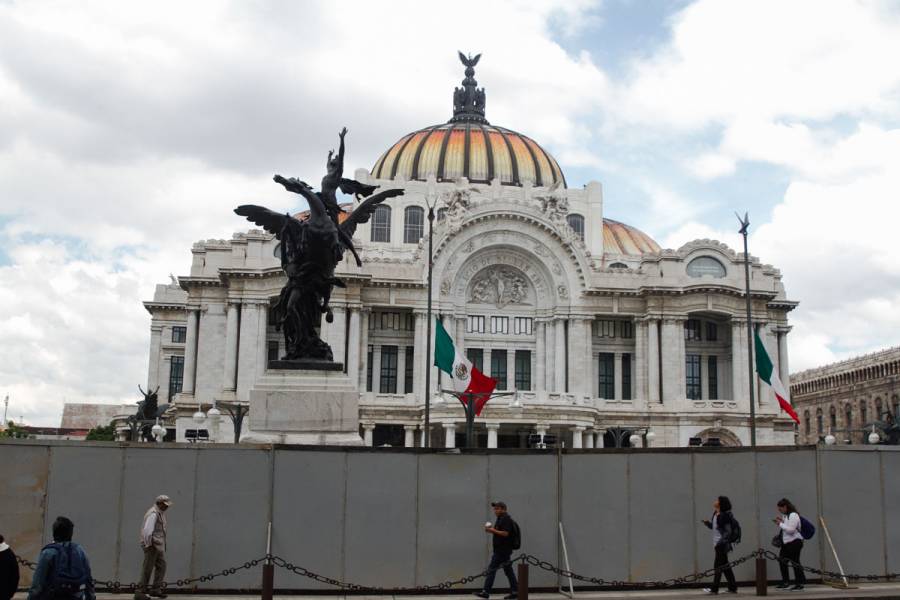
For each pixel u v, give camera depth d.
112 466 28.22
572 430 87.00
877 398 135.62
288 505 28.53
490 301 100.81
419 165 113.75
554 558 29.42
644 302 99.62
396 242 107.12
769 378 71.62
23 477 27.80
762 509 31.00
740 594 28.92
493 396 83.62
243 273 93.25
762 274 101.25
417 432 91.75
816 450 31.70
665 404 96.94
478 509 29.27
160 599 27.09
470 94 135.75
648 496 30.23
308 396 32.88
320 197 35.19
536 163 116.25
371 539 28.70
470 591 28.84
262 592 26.34
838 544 31.41
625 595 28.84
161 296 119.62
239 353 93.50
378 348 98.12
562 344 98.25
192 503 28.25
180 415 94.50
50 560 19.17
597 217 112.56
